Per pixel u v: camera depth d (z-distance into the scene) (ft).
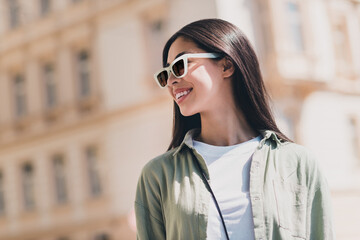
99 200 53.62
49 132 58.34
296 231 5.96
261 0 45.21
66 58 56.85
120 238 51.67
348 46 50.55
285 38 45.34
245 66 6.37
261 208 5.85
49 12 58.34
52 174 58.44
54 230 57.93
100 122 53.52
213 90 6.31
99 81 53.78
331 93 49.24
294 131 46.50
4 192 62.85
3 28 62.08
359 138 50.75
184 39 6.36
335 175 48.26
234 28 6.44
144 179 6.55
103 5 53.11
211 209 5.97
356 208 48.85
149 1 48.73
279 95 45.32
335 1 50.19
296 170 6.20
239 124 6.52
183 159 6.38
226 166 6.21
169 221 6.19
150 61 49.32
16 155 61.62
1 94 62.69
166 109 47.67
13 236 61.41
